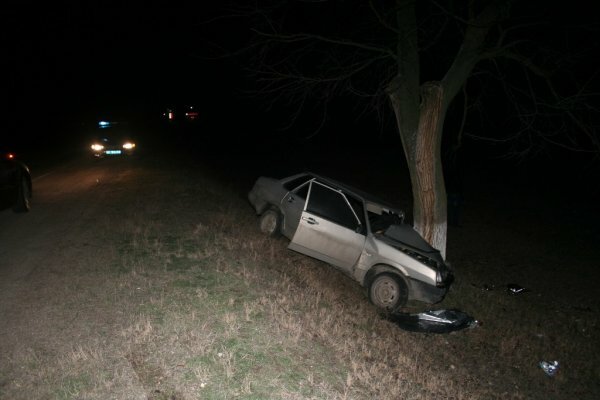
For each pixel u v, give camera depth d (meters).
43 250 8.34
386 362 6.27
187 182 15.48
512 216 17.36
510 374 6.97
